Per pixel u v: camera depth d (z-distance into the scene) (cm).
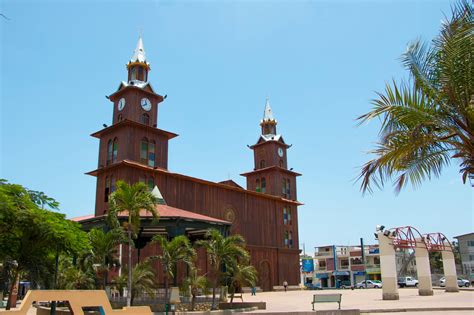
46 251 2231
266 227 6400
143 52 5328
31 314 2788
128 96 4969
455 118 1100
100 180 4853
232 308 2689
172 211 3303
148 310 1675
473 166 1122
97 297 1539
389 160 1153
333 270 9012
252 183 7175
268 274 6238
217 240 2677
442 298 3309
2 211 1934
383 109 1117
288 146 7394
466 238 7981
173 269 2686
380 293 4706
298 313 2217
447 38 1071
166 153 5069
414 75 1119
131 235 2578
